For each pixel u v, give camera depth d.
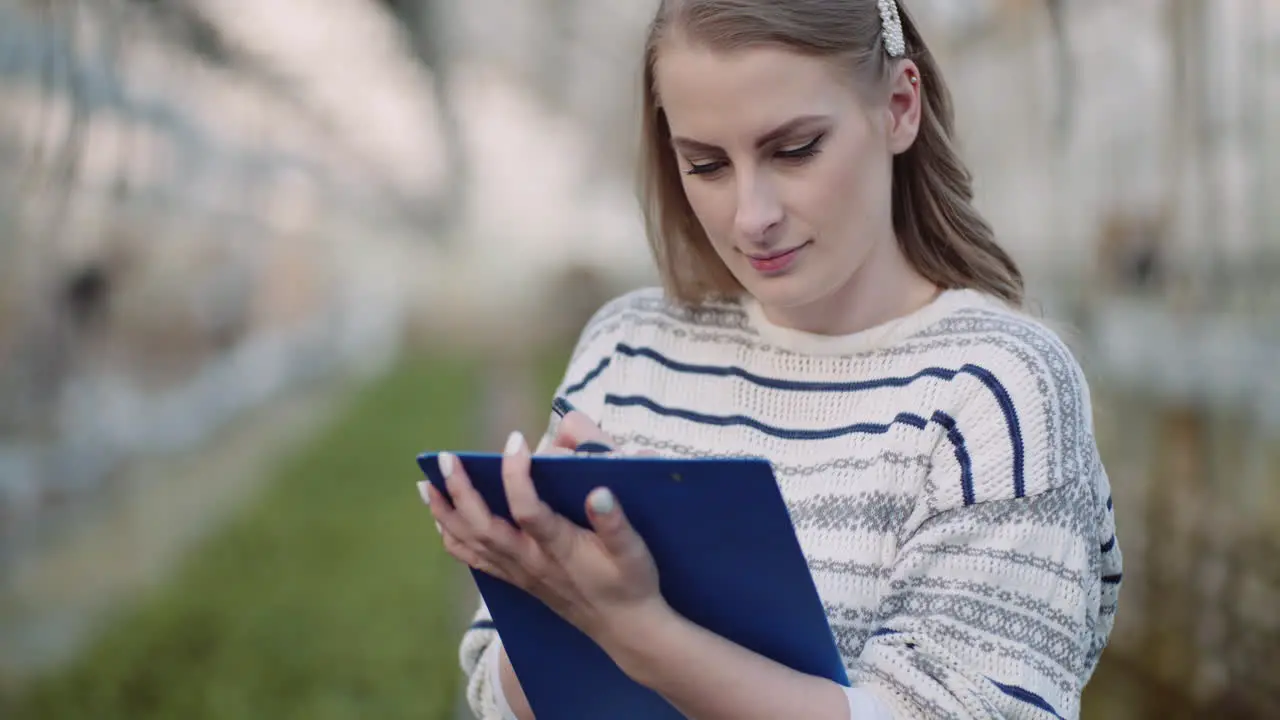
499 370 20.00
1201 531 4.12
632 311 1.53
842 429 1.32
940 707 1.13
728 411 1.39
